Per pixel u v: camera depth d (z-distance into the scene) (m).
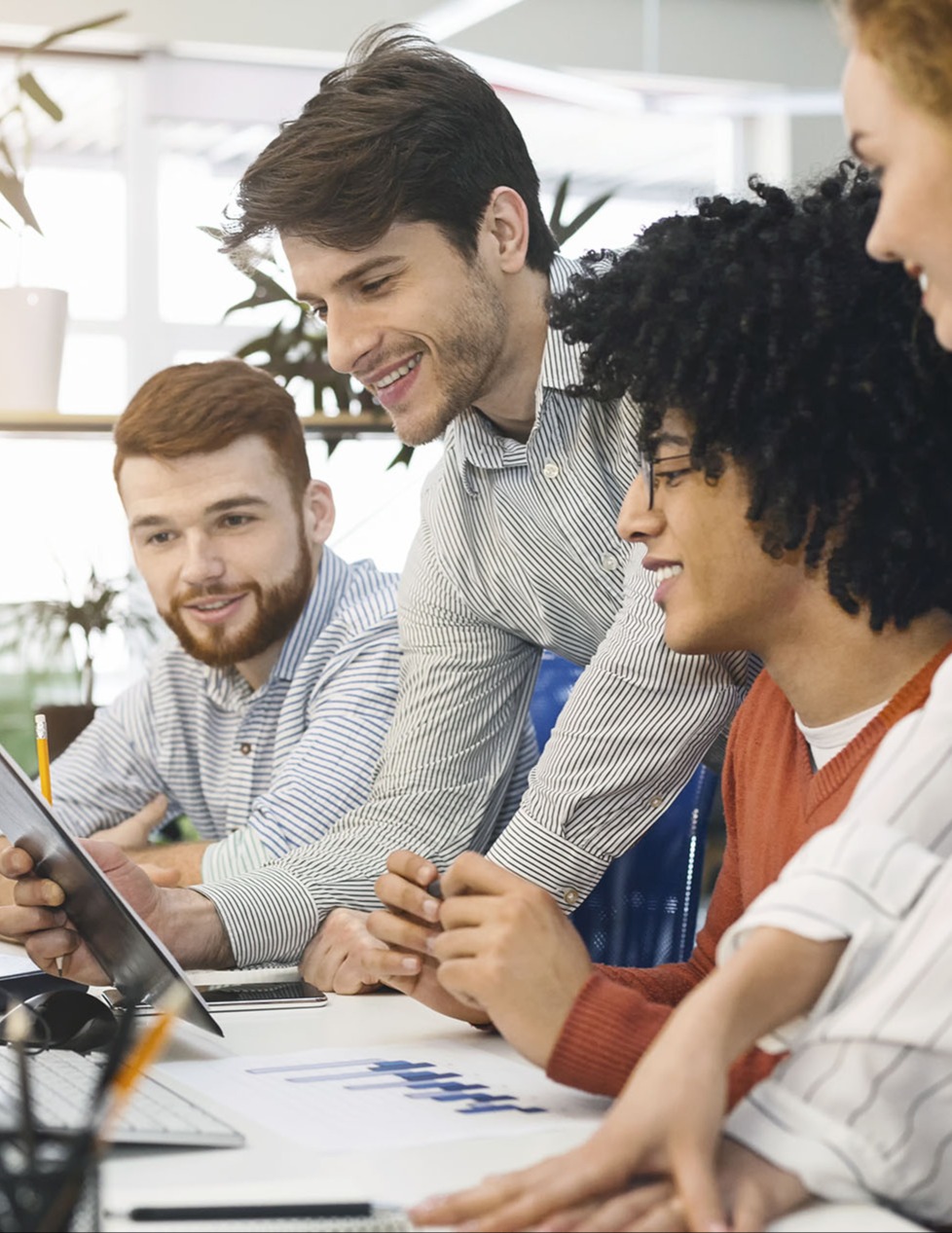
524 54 5.88
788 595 1.06
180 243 6.11
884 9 0.81
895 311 1.03
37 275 5.86
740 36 6.16
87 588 3.17
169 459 1.95
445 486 1.73
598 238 4.86
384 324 1.62
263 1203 0.75
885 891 0.82
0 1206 0.63
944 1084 0.79
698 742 1.39
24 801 1.19
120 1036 0.67
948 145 0.80
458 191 1.61
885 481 1.02
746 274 1.06
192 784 2.15
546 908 1.00
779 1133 0.79
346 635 2.00
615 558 1.65
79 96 6.03
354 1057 1.13
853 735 1.07
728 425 1.04
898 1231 0.74
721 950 0.85
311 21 5.76
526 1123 0.93
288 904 1.55
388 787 1.70
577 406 1.64
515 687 1.75
